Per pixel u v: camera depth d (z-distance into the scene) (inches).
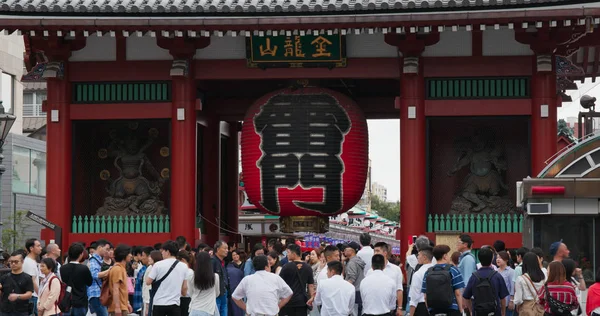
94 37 1662.2
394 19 1478.8
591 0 1457.9
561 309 842.8
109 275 1027.9
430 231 1612.9
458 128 1706.4
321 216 1669.5
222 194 2034.9
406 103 1606.8
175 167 1628.9
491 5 1470.2
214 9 1505.9
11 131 2763.3
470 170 1683.1
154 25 1509.6
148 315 1106.7
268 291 964.0
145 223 1658.5
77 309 1048.8
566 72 1609.3
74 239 1643.7
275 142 1619.1
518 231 1596.9
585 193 1107.9
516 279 944.3
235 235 2044.8
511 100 1595.7
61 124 1644.9
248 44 1621.6
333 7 1496.1
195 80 1658.5
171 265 1011.3
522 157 1683.1
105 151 1753.2
